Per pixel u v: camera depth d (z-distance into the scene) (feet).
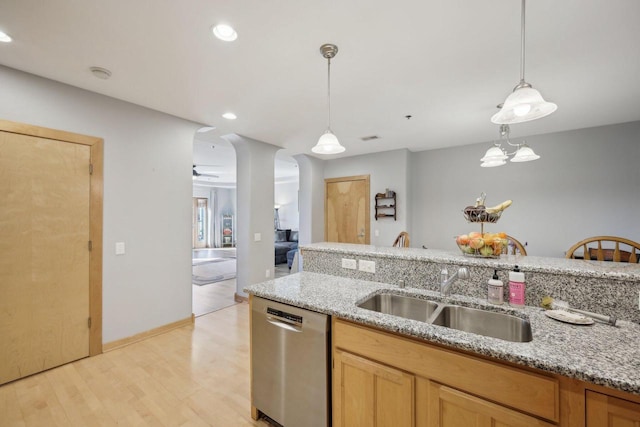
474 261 5.14
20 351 7.05
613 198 11.69
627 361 2.94
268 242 14.52
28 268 7.17
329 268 6.98
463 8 4.98
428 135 13.12
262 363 5.57
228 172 27.63
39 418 5.73
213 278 18.67
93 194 8.27
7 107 6.86
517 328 4.38
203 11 5.03
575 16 5.14
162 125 9.98
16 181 6.98
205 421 5.72
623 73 7.26
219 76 7.43
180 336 9.67
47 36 5.70
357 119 10.87
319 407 4.80
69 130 7.83
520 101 4.05
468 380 3.44
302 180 17.97
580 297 4.29
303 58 6.60
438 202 15.80
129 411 5.97
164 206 10.01
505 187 13.98
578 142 12.34
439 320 4.87
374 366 4.17
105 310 8.52
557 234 12.80
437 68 7.07
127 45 6.05
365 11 5.06
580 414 2.87
